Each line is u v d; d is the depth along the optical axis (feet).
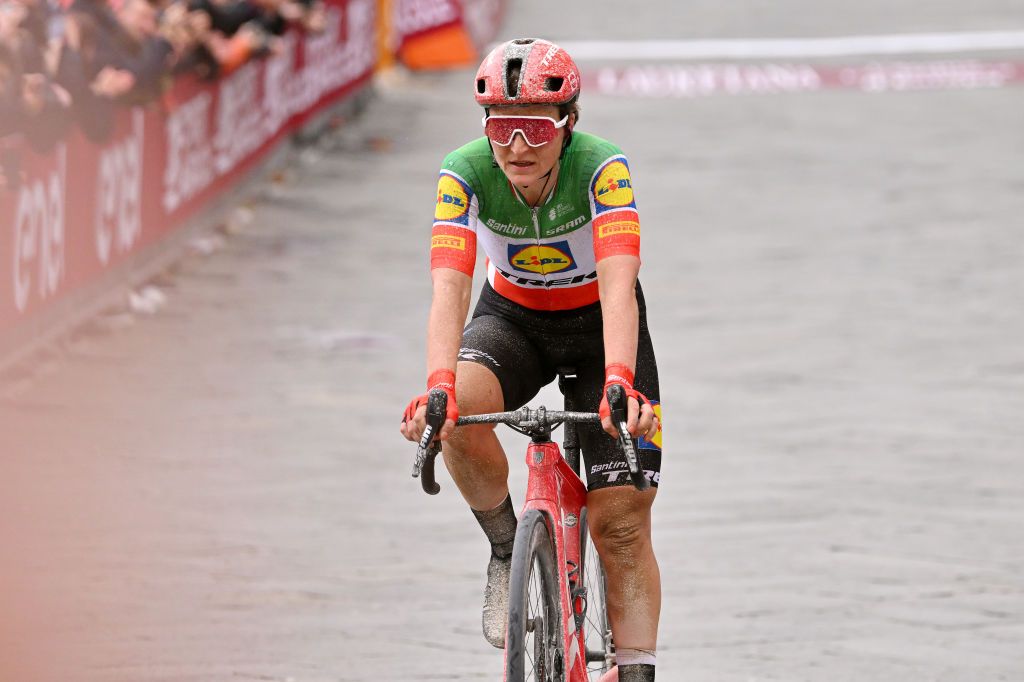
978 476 60.23
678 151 149.48
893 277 99.96
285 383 74.08
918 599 46.91
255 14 120.06
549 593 30.76
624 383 29.91
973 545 51.98
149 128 92.63
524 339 34.35
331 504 56.44
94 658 41.24
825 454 63.41
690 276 100.58
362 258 105.19
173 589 47.11
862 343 83.35
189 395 70.95
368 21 175.32
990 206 123.85
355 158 144.46
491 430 33.22
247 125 122.42
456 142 153.28
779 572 49.49
